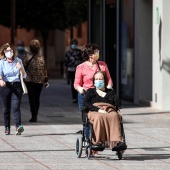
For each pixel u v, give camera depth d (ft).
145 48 129.18
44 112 113.80
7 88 84.64
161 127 93.76
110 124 65.77
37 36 296.10
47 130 89.66
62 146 76.07
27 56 100.58
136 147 75.97
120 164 65.10
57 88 177.27
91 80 72.33
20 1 227.20
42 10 228.63
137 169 62.49
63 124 96.53
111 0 142.51
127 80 133.80
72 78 132.77
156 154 71.31
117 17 137.90
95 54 72.38
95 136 65.98
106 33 147.23
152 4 125.80
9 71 84.64
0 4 229.04
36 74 99.45
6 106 85.05
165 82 115.96
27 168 62.59
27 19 228.84
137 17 128.47
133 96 129.80
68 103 131.75
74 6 233.96
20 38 293.23
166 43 115.55
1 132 87.25
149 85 129.59
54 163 65.41
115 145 65.16
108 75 72.54
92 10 159.02
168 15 115.24
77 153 69.15
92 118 66.08
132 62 130.52
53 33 297.33
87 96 67.97
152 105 121.90
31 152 71.87
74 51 133.49
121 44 137.59
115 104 68.03
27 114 110.32
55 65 297.33
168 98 116.26
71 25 236.43
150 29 129.08
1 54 85.10
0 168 62.54
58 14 230.27
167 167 63.72
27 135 84.64
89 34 159.63
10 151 72.43
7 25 233.76
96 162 66.13
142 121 100.58
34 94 99.71
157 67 118.62
